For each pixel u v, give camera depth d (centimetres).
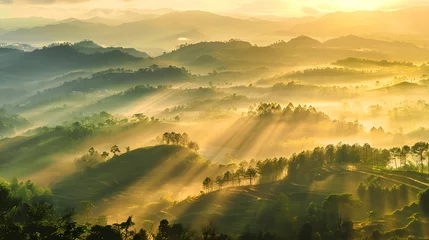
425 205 19438
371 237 17650
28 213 17625
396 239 16762
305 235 18062
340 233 18125
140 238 16575
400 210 19825
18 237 15500
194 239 18200
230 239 18225
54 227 16312
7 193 18438
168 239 17525
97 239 15738
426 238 17075
